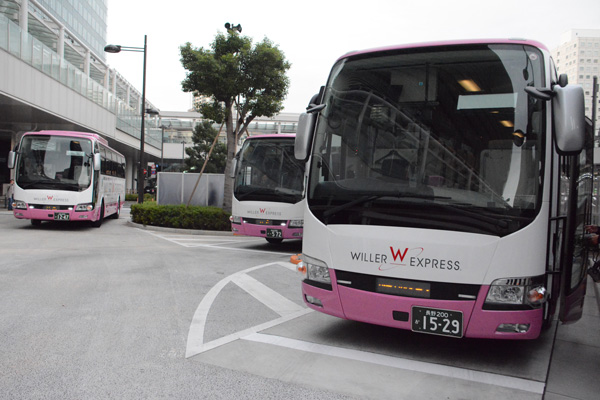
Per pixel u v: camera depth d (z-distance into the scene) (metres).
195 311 5.88
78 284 7.17
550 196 3.98
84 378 3.69
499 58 4.26
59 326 5.02
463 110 4.25
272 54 16.89
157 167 48.28
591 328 5.69
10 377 3.65
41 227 16.31
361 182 4.47
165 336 4.83
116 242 13.02
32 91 20.69
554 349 4.83
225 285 7.57
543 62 4.13
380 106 4.57
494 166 4.05
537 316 3.90
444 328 4.01
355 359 4.35
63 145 15.41
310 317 5.80
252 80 17.25
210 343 4.66
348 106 4.74
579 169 5.03
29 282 7.16
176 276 8.19
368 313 4.31
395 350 4.64
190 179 23.12
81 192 15.24
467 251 3.95
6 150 36.12
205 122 45.84
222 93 17.06
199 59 16.47
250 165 12.68
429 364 4.28
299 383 3.74
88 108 27.88
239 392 3.53
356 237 4.38
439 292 4.02
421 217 4.14
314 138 4.87
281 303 6.51
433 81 4.42
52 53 22.72
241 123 18.22
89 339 4.64
